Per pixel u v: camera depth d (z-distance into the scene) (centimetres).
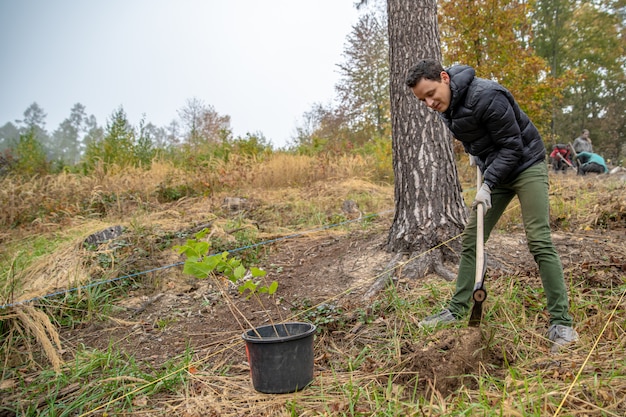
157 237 559
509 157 305
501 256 439
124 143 1232
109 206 793
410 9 449
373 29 2398
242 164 1031
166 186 905
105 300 449
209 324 396
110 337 389
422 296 380
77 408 286
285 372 274
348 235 554
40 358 366
